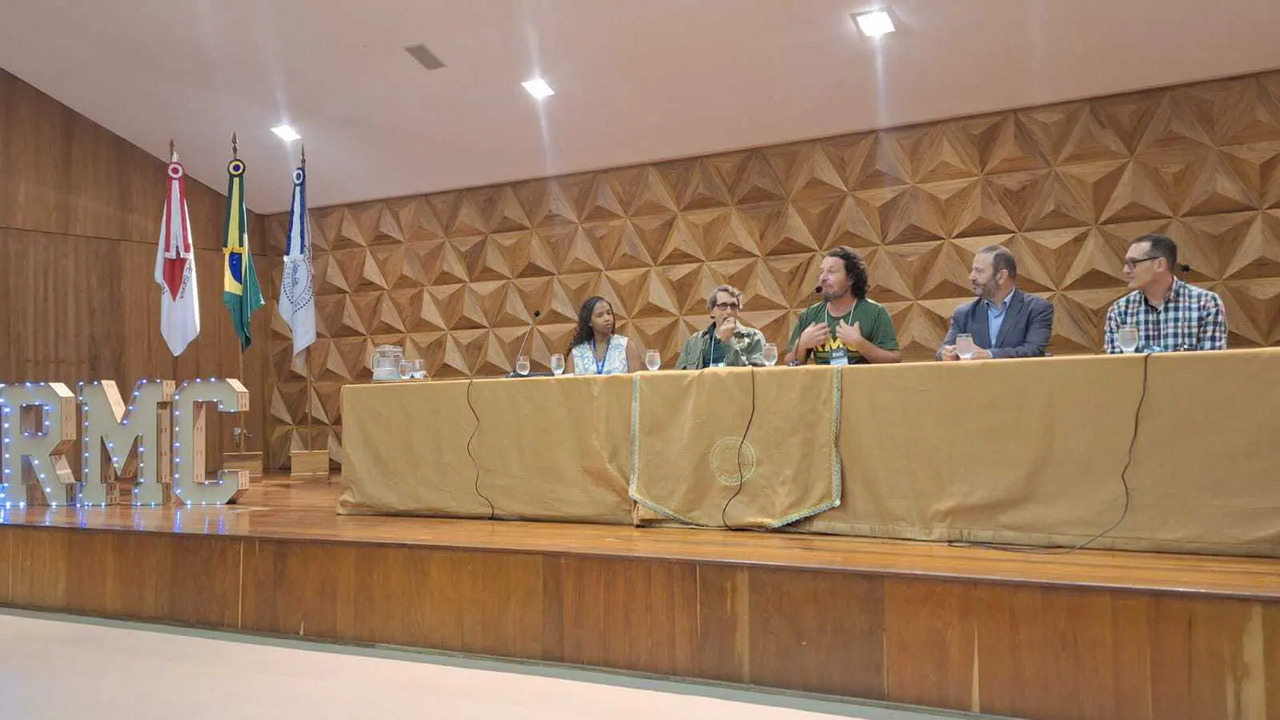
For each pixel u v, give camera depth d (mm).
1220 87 5184
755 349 4102
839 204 6090
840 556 2727
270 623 3361
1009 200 5664
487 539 3162
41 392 4719
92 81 6664
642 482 3438
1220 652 2182
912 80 5535
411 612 3125
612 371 4469
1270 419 2621
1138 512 2752
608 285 6777
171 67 6395
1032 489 2869
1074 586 2307
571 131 6465
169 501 4727
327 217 7855
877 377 3092
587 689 2668
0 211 6605
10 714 2568
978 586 2406
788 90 5762
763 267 6297
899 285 5918
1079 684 2301
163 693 2725
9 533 3902
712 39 5449
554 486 3609
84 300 7031
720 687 2666
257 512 4273
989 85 5477
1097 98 5457
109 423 4734
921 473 3018
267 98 6613
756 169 6312
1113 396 2783
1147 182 5344
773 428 3242
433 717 2463
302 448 7988
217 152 7352
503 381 3723
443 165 7066
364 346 7723
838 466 3129
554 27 5539
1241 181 5152
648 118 6211
